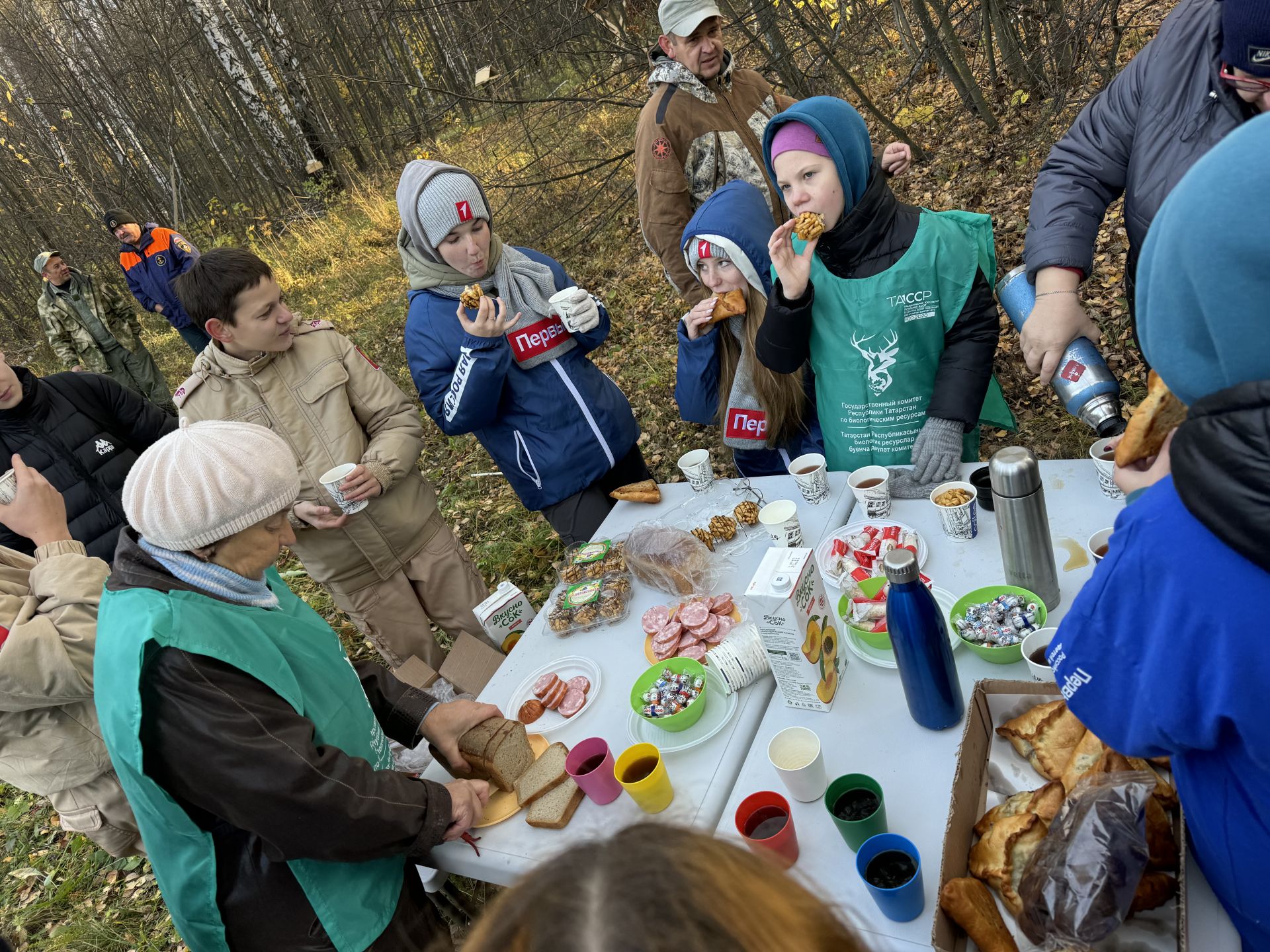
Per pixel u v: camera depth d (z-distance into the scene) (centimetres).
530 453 288
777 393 256
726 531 233
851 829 127
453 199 250
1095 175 195
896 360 221
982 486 199
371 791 158
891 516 214
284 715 153
